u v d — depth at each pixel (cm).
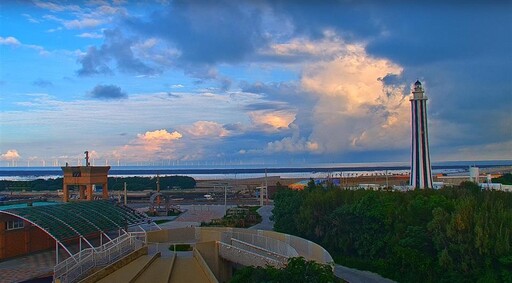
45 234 7856
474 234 5497
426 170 11288
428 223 6216
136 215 8500
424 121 11356
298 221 8469
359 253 7225
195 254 6469
